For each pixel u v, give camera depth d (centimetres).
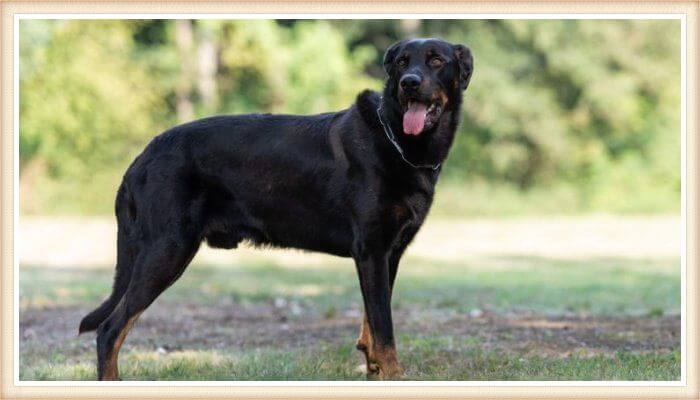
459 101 652
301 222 651
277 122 663
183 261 639
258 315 1006
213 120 665
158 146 650
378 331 616
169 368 689
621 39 3272
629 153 3272
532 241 2259
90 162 2702
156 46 2958
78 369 687
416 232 646
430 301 1131
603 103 3206
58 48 2614
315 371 679
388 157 620
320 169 641
